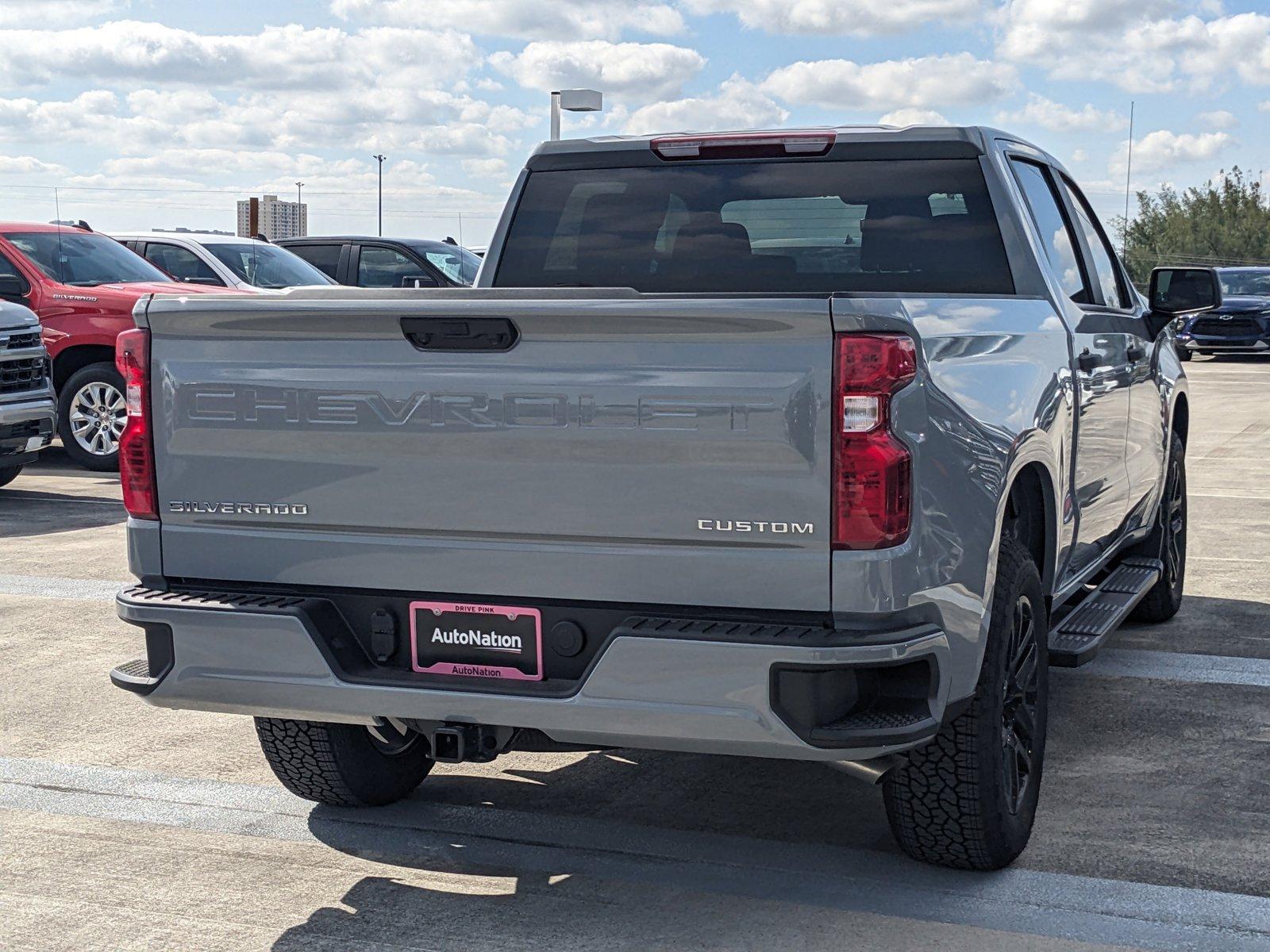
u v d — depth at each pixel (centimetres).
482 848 437
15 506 1112
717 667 340
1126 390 577
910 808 399
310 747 446
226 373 383
